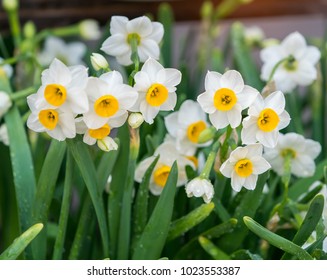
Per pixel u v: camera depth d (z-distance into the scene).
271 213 0.64
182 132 0.66
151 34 0.62
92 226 0.66
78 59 0.98
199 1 1.03
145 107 0.56
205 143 0.67
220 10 0.93
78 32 0.92
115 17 0.61
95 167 0.64
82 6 1.02
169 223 0.61
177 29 1.31
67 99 0.54
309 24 1.33
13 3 0.83
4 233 0.75
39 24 1.02
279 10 1.05
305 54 0.76
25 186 0.64
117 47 0.62
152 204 0.66
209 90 0.56
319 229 0.60
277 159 0.67
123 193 0.63
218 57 0.86
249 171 0.57
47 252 0.68
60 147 0.60
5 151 0.72
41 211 0.61
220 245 0.65
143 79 0.56
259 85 0.80
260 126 0.56
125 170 0.63
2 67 0.77
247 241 0.67
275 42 0.93
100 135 0.55
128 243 0.64
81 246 0.65
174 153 0.65
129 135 0.62
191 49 1.06
